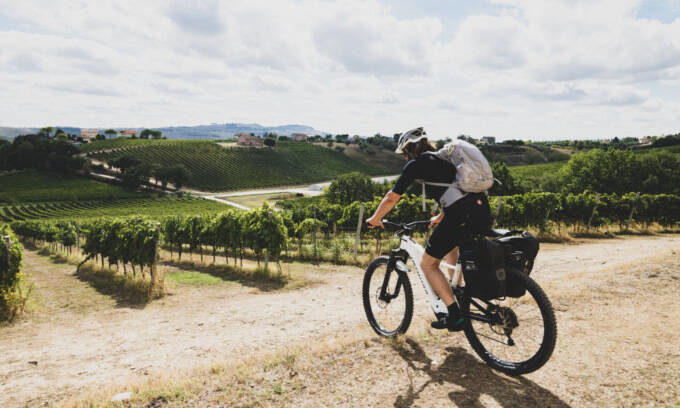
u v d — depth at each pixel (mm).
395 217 14148
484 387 2432
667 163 54906
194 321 6234
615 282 4664
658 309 3635
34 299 8383
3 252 7156
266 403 2371
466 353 2949
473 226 2637
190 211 86125
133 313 7277
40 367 4227
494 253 2486
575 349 2873
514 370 2564
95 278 12289
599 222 16453
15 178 117500
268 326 5410
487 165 2578
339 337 3785
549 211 14625
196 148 157875
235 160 154000
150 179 127938
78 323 6688
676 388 2236
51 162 125500
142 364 4066
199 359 4043
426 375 2623
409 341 3219
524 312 3398
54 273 14523
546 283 5094
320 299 7199
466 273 2666
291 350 3217
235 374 2789
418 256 3160
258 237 10531
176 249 21453
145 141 169625
